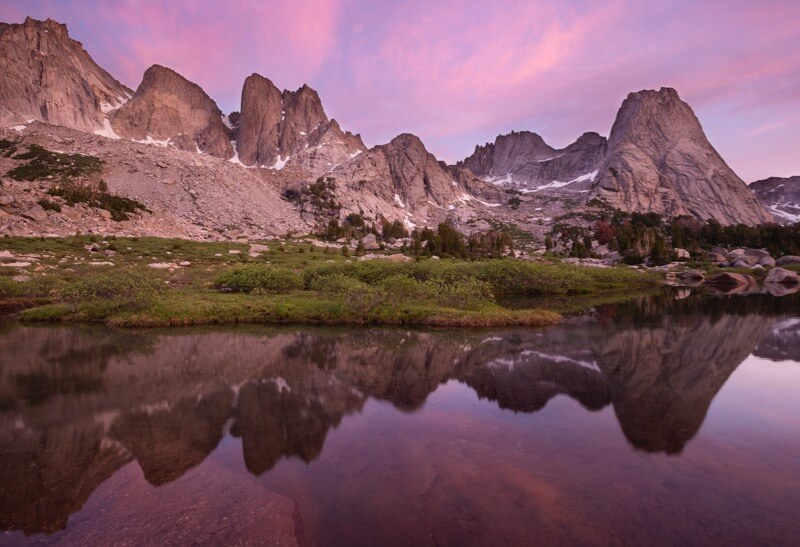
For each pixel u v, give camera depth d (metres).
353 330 28.55
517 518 7.65
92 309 33.47
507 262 57.84
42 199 90.56
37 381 17.53
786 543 6.91
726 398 14.72
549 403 14.33
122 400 15.08
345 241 117.94
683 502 8.17
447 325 29.97
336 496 8.57
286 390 16.00
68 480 9.48
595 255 115.12
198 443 11.38
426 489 8.76
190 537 7.27
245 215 130.88
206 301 35.84
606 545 6.86
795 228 132.50
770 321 31.30
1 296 39.69
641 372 18.30
